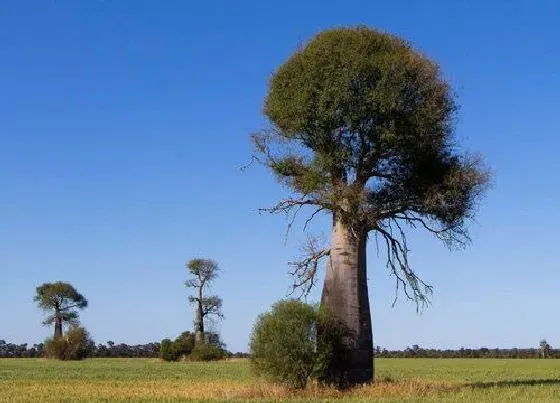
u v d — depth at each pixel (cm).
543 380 4341
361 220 3241
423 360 11650
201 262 9931
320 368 3125
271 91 3316
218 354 9788
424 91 3212
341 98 3122
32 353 13962
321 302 3262
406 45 3294
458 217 3362
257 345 3158
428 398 2745
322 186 3222
